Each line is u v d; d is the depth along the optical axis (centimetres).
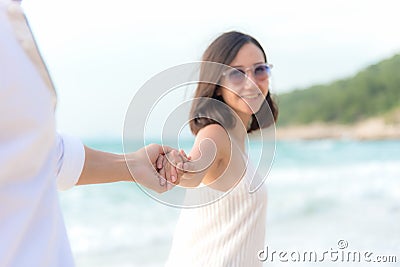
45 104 67
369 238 971
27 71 65
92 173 128
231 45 196
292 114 4300
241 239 184
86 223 1346
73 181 112
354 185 1886
